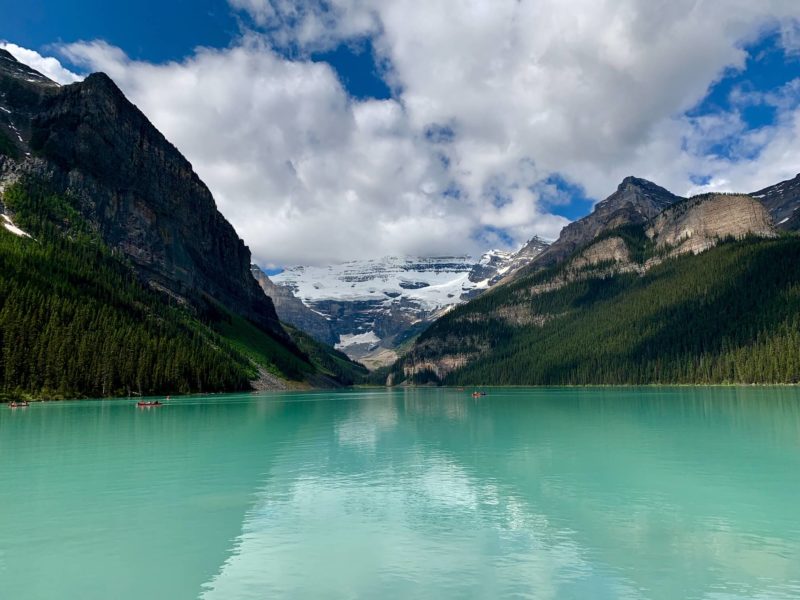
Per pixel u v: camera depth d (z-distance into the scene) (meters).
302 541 26.28
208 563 23.58
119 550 25.17
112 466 44.97
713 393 148.88
